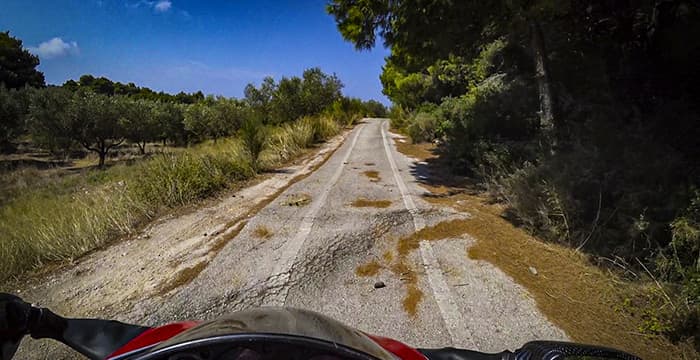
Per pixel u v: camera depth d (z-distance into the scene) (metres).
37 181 15.38
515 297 3.82
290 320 1.89
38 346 3.16
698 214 4.02
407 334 3.24
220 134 27.45
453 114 12.48
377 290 4.00
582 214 5.17
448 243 5.20
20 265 4.72
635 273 4.10
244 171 9.35
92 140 24.77
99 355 2.19
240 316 1.94
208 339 1.65
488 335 3.21
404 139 17.14
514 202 6.02
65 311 3.71
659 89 8.33
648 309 3.55
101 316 3.59
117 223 5.91
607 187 5.16
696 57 8.01
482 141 8.95
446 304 3.70
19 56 43.72
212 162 8.92
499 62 12.51
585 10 9.02
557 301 3.76
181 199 7.20
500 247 5.02
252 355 1.62
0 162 23.58
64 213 6.38
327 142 16.52
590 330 3.30
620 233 4.64
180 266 4.62
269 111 22.44
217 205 7.13
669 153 5.62
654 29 8.68
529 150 7.54
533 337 3.19
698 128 6.53
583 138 6.81
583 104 8.30
